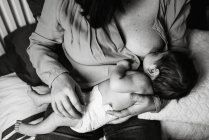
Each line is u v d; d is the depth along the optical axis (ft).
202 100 3.52
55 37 3.31
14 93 3.85
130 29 3.25
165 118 3.49
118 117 3.28
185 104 3.48
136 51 3.37
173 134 3.79
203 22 5.02
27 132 3.46
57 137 3.39
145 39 3.30
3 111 3.70
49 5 3.08
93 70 3.36
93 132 3.54
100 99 3.27
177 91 3.30
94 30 3.03
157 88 3.32
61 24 3.10
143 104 3.13
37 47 3.34
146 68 3.31
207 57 3.94
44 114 3.74
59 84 3.01
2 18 4.12
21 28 4.31
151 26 3.33
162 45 3.51
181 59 3.31
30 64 3.97
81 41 3.08
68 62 3.48
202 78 3.68
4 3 3.92
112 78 3.14
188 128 3.75
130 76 3.19
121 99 3.19
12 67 4.11
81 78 3.45
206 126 3.80
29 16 4.47
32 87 3.94
